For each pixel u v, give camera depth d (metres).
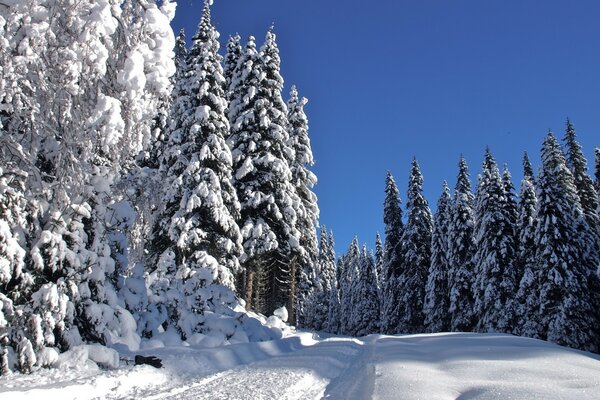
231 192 19.50
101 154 9.45
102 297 9.05
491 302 30.22
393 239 43.03
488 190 32.56
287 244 24.42
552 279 25.92
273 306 25.95
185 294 14.02
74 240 8.34
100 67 7.59
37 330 7.07
